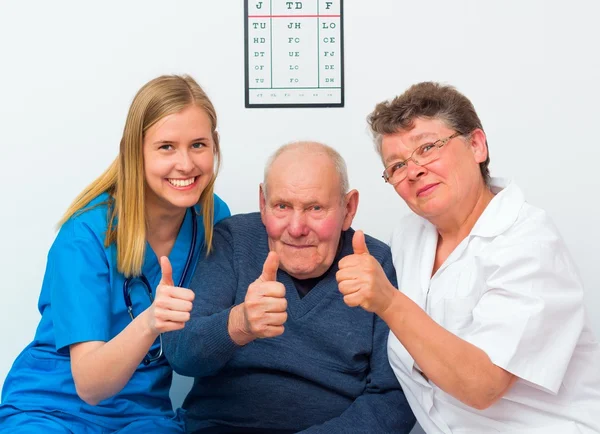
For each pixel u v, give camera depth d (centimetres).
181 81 150
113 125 215
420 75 216
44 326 154
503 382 121
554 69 218
